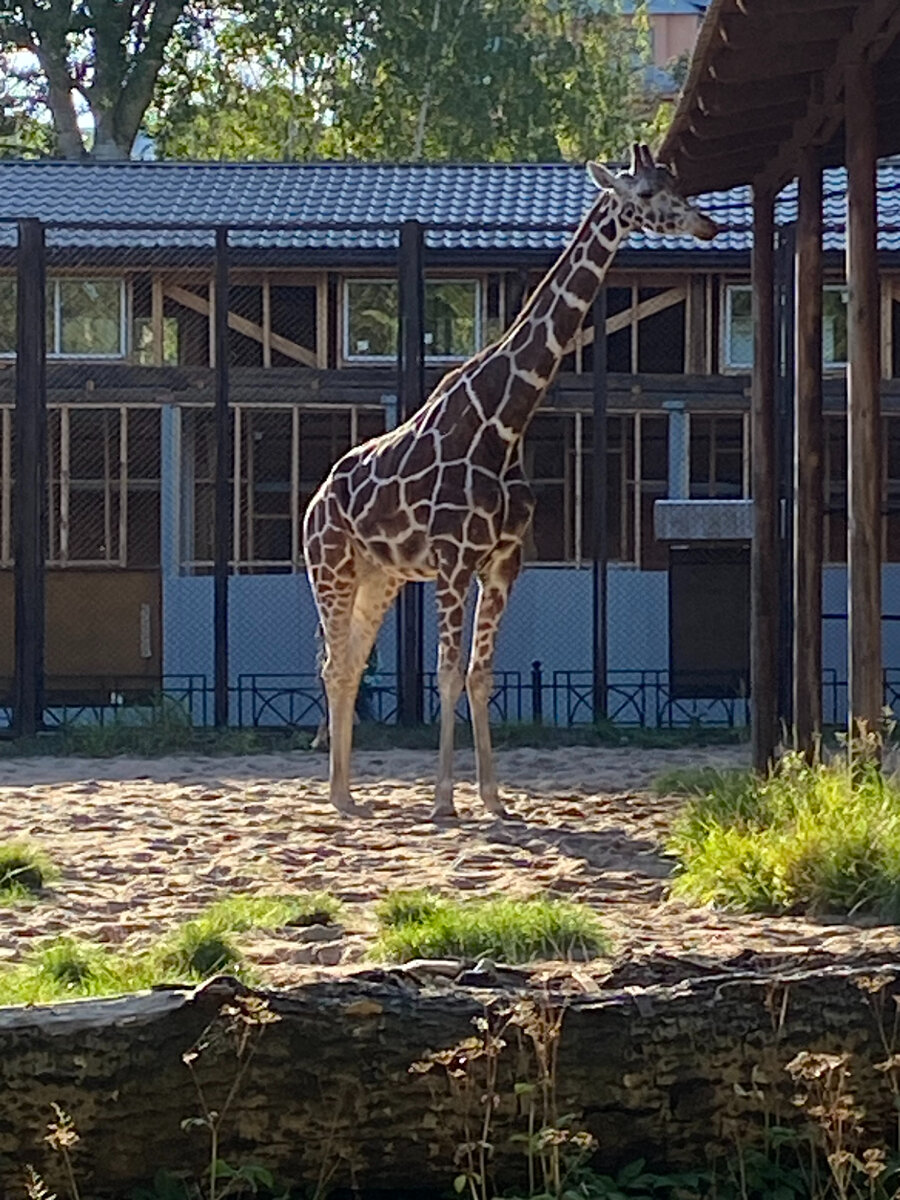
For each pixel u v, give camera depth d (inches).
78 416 878.4
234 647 797.9
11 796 505.7
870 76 360.8
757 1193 179.6
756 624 473.4
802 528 440.8
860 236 360.8
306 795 502.6
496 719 745.6
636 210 457.7
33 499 672.4
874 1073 181.9
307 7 1348.4
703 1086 181.0
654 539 869.2
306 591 796.0
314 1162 178.1
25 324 673.0
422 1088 177.6
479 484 448.5
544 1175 177.0
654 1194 179.2
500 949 274.2
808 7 340.2
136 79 1350.9
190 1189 177.0
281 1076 176.9
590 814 454.6
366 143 1411.2
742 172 473.1
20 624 671.8
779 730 533.3
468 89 1342.3
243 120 1470.2
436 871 366.0
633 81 1585.9
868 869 310.0
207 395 818.8
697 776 486.3
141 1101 175.8
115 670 811.4
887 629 805.9
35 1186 166.9
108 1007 177.8
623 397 820.6
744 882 318.0
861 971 185.0
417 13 1337.4
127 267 815.1
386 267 813.2
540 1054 174.4
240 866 370.3
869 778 350.3
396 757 610.9
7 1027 175.3
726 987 183.0
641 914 313.9
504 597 460.1
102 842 410.9
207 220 820.0
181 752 642.8
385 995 180.2
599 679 697.6
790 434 663.8
